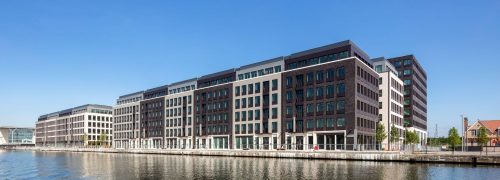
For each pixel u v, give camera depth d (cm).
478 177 4556
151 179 4653
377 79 10806
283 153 8206
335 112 9356
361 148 9131
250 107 11575
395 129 11031
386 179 4403
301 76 10256
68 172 5684
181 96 14600
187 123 14125
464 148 9919
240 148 11744
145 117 16850
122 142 18525
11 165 7388
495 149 9562
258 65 12000
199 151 10531
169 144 15075
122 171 5688
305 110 9994
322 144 9531
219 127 12625
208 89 13262
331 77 9569
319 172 5141
